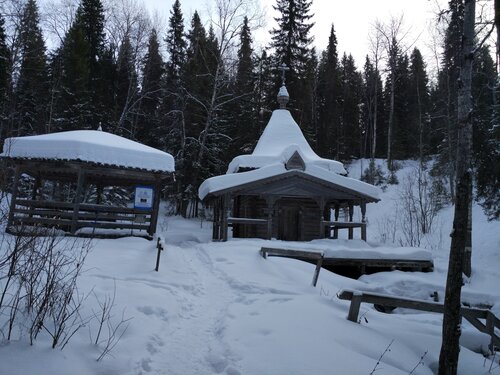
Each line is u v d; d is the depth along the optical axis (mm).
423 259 14789
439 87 42000
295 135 24328
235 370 4871
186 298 7996
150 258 11320
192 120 35000
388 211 32875
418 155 47531
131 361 4754
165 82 39000
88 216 15492
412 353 6207
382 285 12086
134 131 36531
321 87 52250
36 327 4684
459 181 6027
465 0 6996
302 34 38562
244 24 33406
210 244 15633
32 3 28844
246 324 6473
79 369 4219
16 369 3885
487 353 7711
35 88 30391
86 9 40625
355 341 6035
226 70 33375
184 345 5754
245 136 37375
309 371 4922
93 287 6871
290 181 17594
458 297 5691
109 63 38750
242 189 17266
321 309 7215
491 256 18484
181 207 34344
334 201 21109
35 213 14914
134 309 6477
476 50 6824
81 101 33531
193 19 42062
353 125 51125
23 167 15461
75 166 15289
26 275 4969
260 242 15320
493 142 18922
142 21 35750
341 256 14273
